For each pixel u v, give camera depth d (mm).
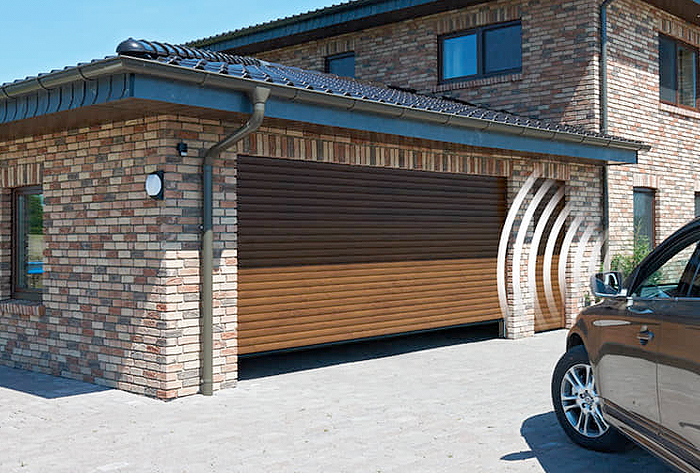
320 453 5629
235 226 8000
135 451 5707
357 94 8289
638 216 14172
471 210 11312
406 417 6746
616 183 13430
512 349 10781
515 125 9680
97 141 8102
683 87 15367
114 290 7961
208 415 6828
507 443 5898
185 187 7535
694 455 4129
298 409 7070
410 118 8477
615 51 13336
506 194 11734
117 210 7898
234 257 8000
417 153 10062
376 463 5379
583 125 12977
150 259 7555
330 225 9477
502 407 7129
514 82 13812
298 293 9109
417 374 8906
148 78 6277
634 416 4863
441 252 10875
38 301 9227
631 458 5535
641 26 13977
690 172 15320
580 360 5816
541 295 12594
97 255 8148
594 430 5824
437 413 6898
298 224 9117
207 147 7703
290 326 9016
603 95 12922
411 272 10453
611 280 5246
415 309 10484
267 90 6965
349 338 9648
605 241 13133
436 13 14656
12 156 9336
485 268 11523
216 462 5418
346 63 16406
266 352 8758
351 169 9742
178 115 7445
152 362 7555
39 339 8945
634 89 13766
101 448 5789
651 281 5000
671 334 4406
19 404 7273
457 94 14523
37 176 8930
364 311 9844
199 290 7680
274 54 17469
